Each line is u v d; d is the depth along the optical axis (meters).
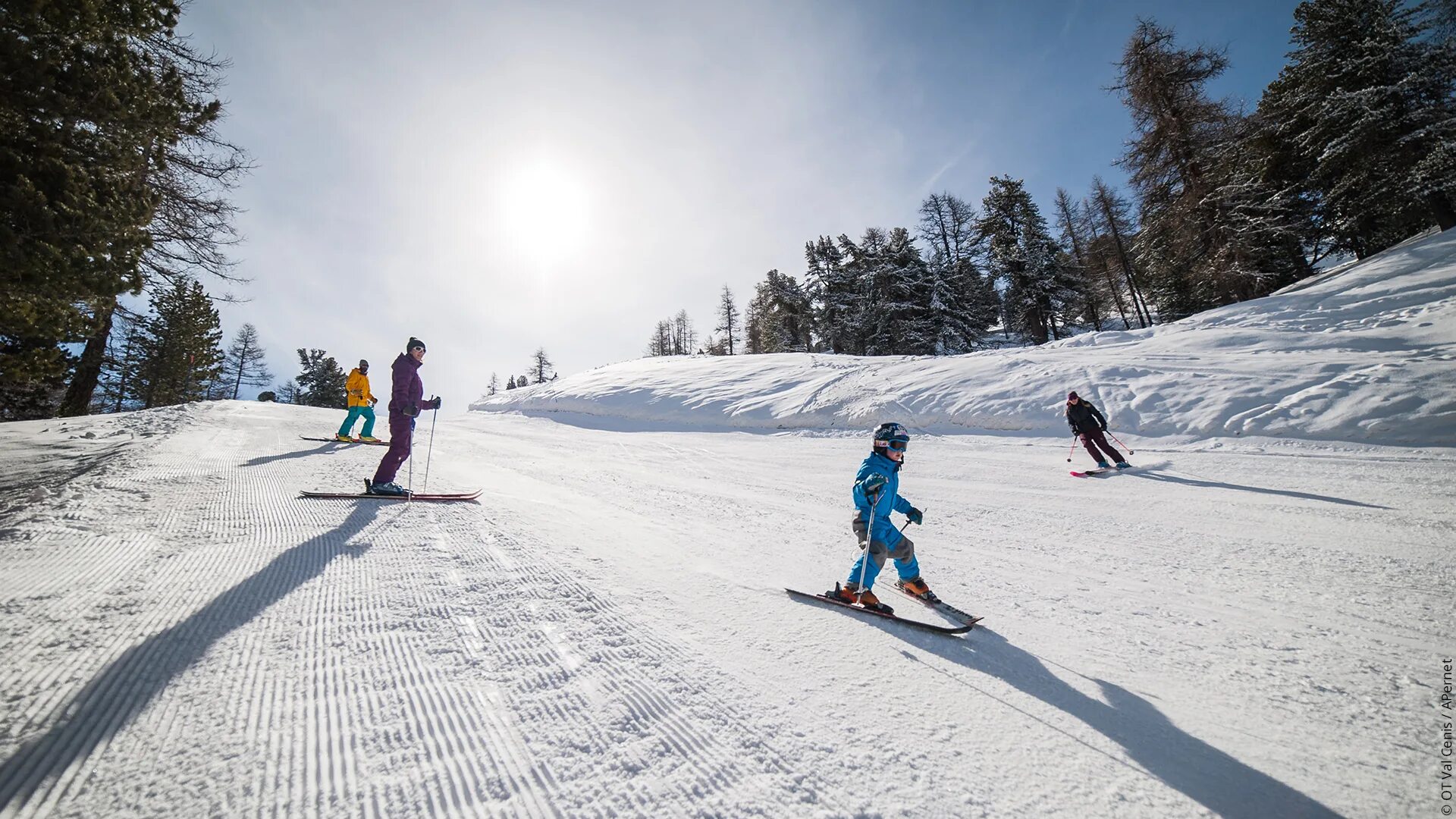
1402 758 2.21
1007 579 4.48
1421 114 20.16
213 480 6.93
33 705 2.20
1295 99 23.36
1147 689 2.78
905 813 1.87
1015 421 12.27
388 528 5.14
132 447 9.62
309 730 2.17
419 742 2.14
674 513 6.69
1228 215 23.12
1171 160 24.72
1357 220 22.55
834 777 2.04
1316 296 17.30
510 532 5.26
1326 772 2.14
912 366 17.95
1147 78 24.66
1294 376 10.51
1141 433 10.60
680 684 2.67
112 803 1.73
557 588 3.82
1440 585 3.99
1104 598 4.05
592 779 1.99
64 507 5.28
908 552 3.81
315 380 56.34
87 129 6.88
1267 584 4.21
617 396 21.81
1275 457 8.37
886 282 37.81
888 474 3.85
